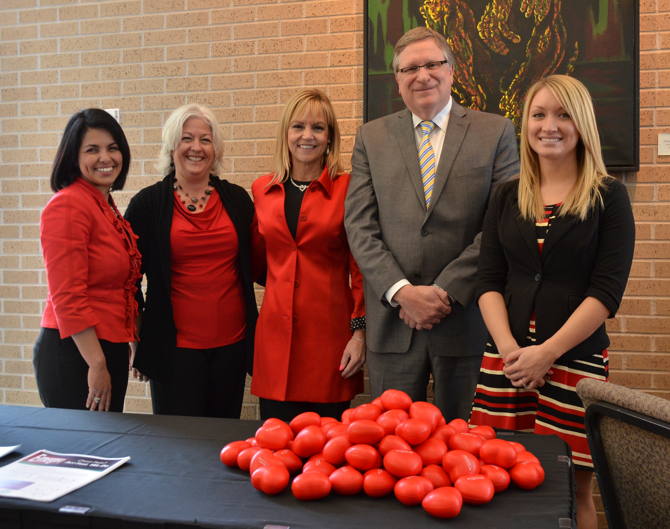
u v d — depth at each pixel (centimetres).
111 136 216
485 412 185
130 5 314
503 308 184
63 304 200
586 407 107
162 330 228
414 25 277
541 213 180
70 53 323
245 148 304
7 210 334
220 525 101
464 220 213
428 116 222
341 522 102
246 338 240
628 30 258
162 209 229
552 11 264
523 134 185
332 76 291
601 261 173
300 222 229
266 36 298
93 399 206
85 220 207
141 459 131
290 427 133
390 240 218
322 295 230
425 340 213
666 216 262
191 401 228
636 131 259
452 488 107
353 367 230
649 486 97
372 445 120
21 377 335
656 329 265
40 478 119
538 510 106
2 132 334
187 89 309
